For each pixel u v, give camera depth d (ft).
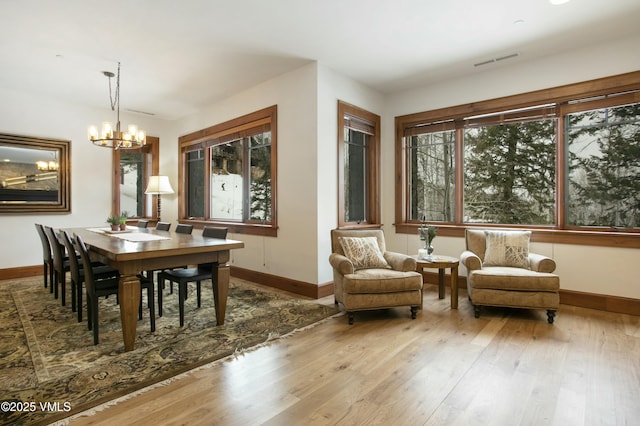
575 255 11.53
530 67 12.39
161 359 7.47
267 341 8.52
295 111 13.39
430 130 14.99
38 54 12.00
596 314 10.64
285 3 9.02
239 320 10.03
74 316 10.34
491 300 10.18
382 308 10.27
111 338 8.61
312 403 5.86
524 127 12.99
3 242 15.71
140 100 17.24
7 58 12.32
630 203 10.90
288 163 13.65
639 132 10.73
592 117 11.49
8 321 9.87
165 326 9.51
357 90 14.53
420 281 10.20
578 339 8.64
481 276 10.25
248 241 15.55
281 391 6.23
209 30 10.44
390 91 15.84
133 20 9.84
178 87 15.37
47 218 16.87
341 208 13.64
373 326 9.64
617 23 9.87
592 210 11.51
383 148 16.15
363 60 12.55
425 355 7.72
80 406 5.72
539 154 12.67
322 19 9.80
